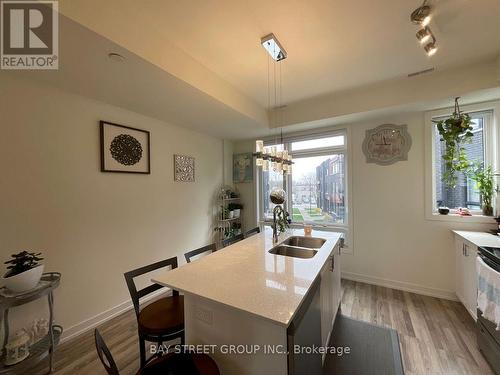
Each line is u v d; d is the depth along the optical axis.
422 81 2.55
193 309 1.33
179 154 3.41
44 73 1.82
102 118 2.43
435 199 2.95
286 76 2.49
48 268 2.01
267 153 2.21
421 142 2.94
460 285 2.55
